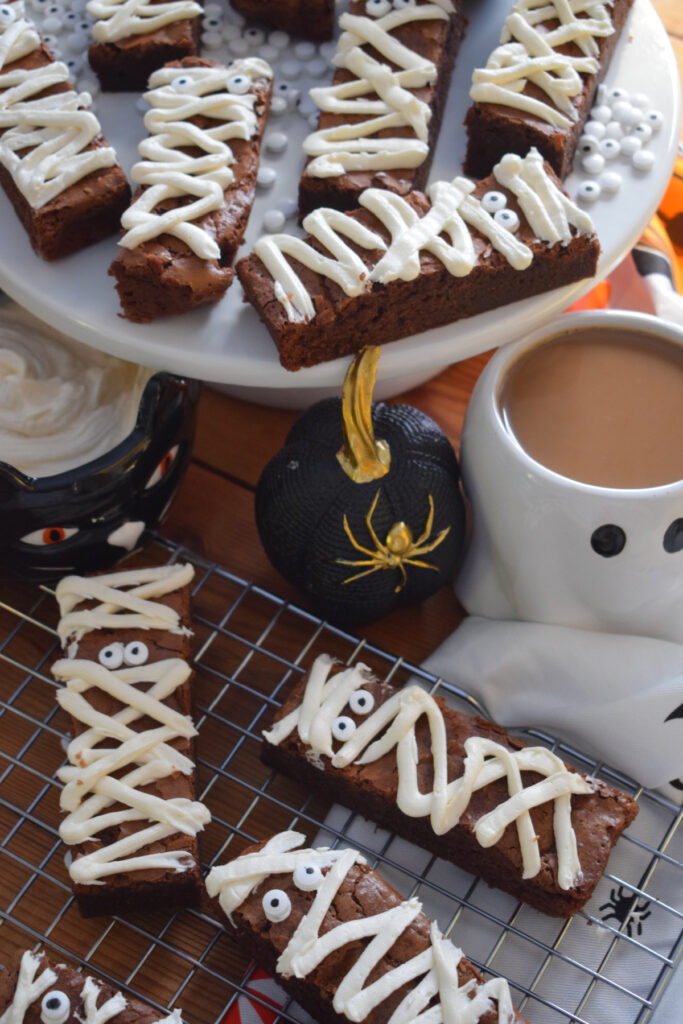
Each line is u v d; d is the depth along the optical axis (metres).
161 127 0.69
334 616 0.70
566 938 0.65
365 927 0.62
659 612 0.68
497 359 0.68
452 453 0.70
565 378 0.68
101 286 0.68
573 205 0.66
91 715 0.66
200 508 0.74
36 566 0.68
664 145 0.71
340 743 0.65
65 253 0.68
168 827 0.64
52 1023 0.61
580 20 0.70
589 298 0.78
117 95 0.73
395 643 0.72
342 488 0.67
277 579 0.73
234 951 0.65
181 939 0.65
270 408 0.77
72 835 0.64
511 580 0.69
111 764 0.65
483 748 0.65
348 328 0.66
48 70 0.70
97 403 0.69
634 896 0.66
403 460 0.68
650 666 0.68
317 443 0.68
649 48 0.74
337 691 0.66
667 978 0.64
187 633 0.68
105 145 0.68
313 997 0.62
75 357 0.70
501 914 0.66
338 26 0.75
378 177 0.68
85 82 0.73
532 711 0.68
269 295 0.65
